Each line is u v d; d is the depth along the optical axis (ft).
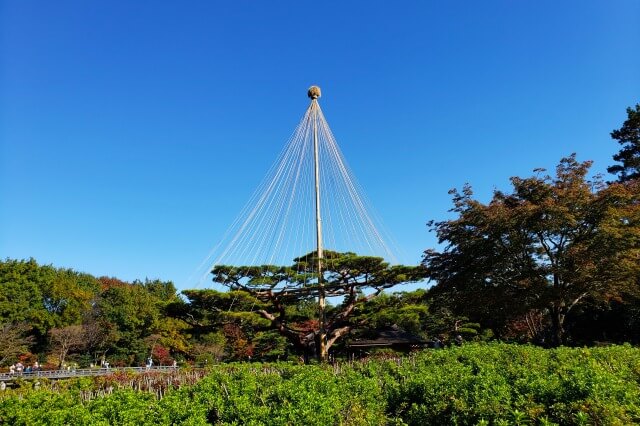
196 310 74.84
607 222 72.23
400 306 79.71
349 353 101.14
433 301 94.99
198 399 31.55
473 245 81.25
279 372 47.01
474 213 82.53
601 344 98.43
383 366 46.68
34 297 181.06
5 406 33.42
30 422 29.89
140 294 203.31
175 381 53.26
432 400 26.22
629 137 118.32
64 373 122.42
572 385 22.17
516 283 81.41
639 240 71.97
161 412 28.68
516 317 93.91
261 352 121.29
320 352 75.77
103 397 34.94
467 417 22.21
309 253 85.61
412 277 80.02
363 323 79.97
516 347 48.49
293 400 28.91
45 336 180.75
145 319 189.78
